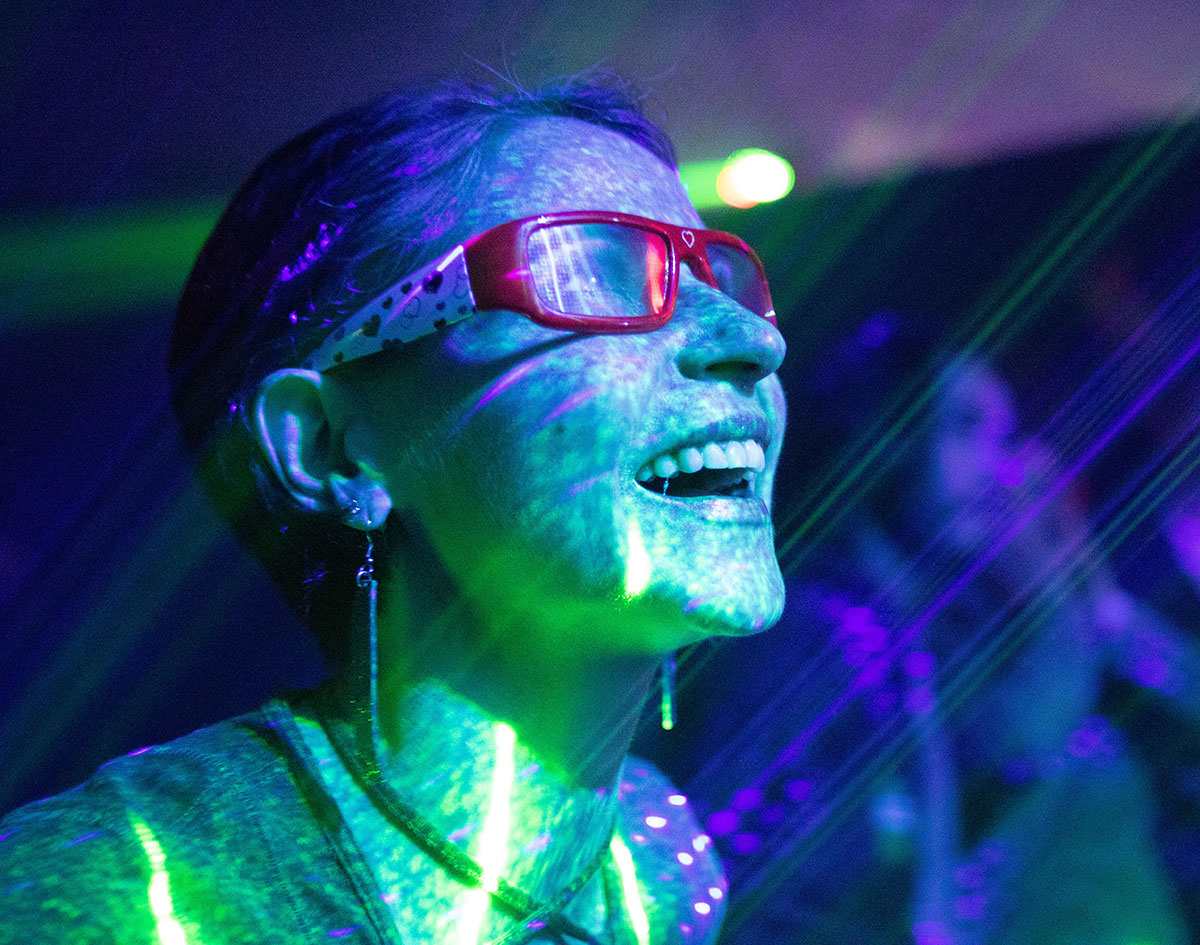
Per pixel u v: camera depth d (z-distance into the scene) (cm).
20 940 94
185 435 133
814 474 248
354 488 114
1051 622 236
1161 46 490
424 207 113
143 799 106
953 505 238
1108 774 223
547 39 394
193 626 502
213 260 127
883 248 547
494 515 107
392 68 399
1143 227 542
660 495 108
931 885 211
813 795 213
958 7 464
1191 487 329
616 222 111
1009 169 539
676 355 111
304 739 115
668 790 150
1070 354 547
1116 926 214
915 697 220
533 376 105
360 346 112
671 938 132
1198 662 248
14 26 376
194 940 99
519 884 111
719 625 106
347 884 104
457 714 110
